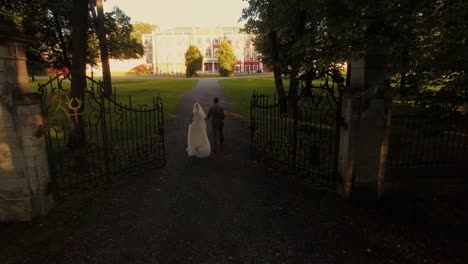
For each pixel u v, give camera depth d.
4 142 4.47
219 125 8.88
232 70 60.97
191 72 58.22
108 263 3.67
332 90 5.73
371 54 4.81
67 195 5.55
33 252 3.87
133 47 31.67
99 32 20.39
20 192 4.63
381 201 5.37
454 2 3.70
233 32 80.38
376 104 5.10
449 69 3.90
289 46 12.95
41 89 4.92
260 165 7.36
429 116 5.21
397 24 4.13
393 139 7.19
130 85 35.34
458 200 5.39
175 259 3.75
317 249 3.95
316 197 5.53
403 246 4.01
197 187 6.02
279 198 5.49
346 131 5.25
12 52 4.29
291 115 9.34
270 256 3.81
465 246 4.01
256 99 7.80
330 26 4.18
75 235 4.27
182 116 14.59
